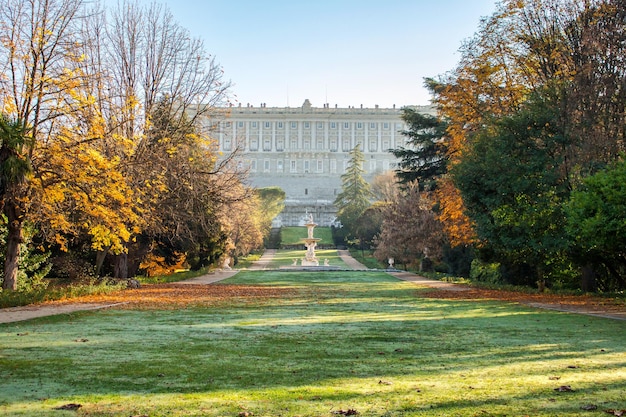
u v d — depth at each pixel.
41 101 20.06
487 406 6.19
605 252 23.44
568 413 5.91
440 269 47.84
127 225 28.05
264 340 11.18
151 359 9.02
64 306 18.27
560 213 23.55
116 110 25.48
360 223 81.25
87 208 21.80
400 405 6.25
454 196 32.81
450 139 35.78
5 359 8.93
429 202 45.44
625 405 6.18
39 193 20.09
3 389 6.98
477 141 26.53
